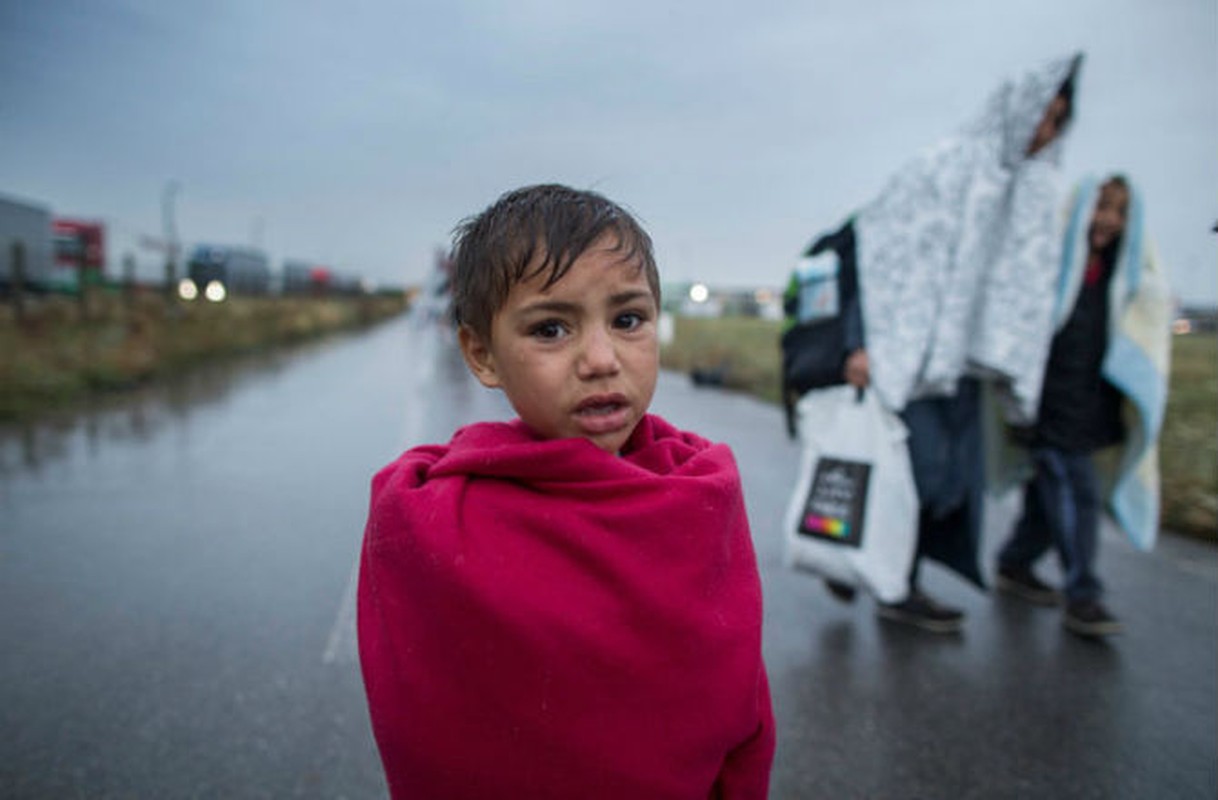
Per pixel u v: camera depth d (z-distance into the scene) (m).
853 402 3.05
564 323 0.86
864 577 2.94
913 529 2.92
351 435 7.14
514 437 0.97
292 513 4.57
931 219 2.98
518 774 0.81
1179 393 9.73
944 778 2.16
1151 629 3.16
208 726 2.31
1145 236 3.09
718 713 0.88
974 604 3.44
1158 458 5.81
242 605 3.21
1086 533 3.12
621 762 0.82
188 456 6.15
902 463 2.94
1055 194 2.98
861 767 2.21
